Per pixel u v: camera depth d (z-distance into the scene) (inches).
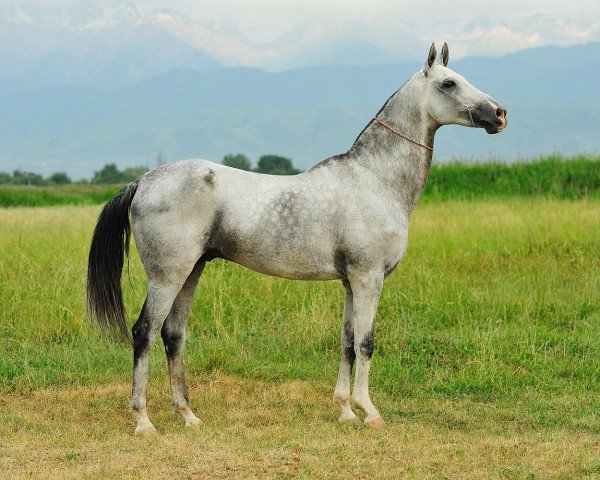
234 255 296.0
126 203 296.5
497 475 239.5
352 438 279.0
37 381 345.1
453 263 594.9
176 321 306.8
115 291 297.0
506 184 1091.3
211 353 379.6
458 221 740.0
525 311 463.5
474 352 390.6
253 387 350.0
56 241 611.5
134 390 290.4
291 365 378.6
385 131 307.0
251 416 309.3
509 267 572.1
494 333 409.7
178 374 307.4
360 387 301.9
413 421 309.6
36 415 304.8
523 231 676.1
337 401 309.1
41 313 430.3
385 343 410.9
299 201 292.8
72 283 474.3
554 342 416.2
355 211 294.7
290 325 429.4
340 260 296.8
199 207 287.4
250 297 460.4
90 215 836.0
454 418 313.6
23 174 3700.8
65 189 2220.7
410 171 307.4
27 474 233.5
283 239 291.7
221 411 318.7
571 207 814.5
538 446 268.2
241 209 289.9
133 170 3489.2
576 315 466.0
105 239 297.3
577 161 1101.1
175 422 305.9
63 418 305.3
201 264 305.6
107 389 338.6
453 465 248.7
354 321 300.7
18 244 584.7
